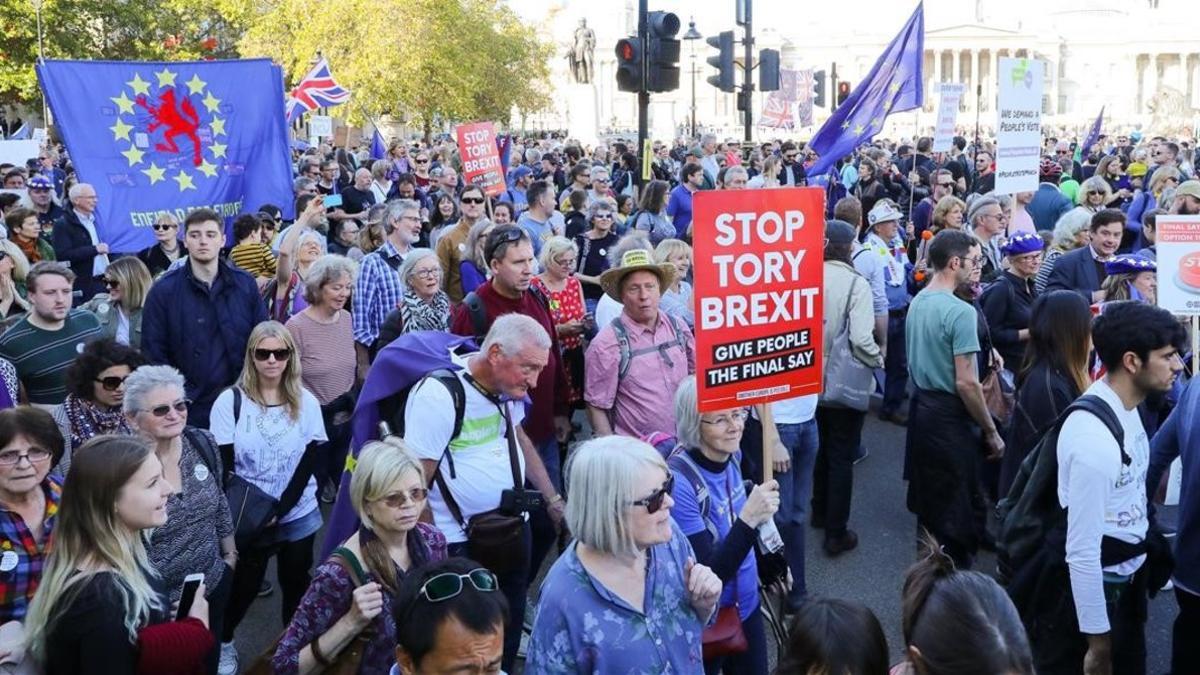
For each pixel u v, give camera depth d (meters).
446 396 4.36
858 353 6.38
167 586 4.07
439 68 38.06
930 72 85.19
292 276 7.79
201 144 7.98
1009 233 9.40
